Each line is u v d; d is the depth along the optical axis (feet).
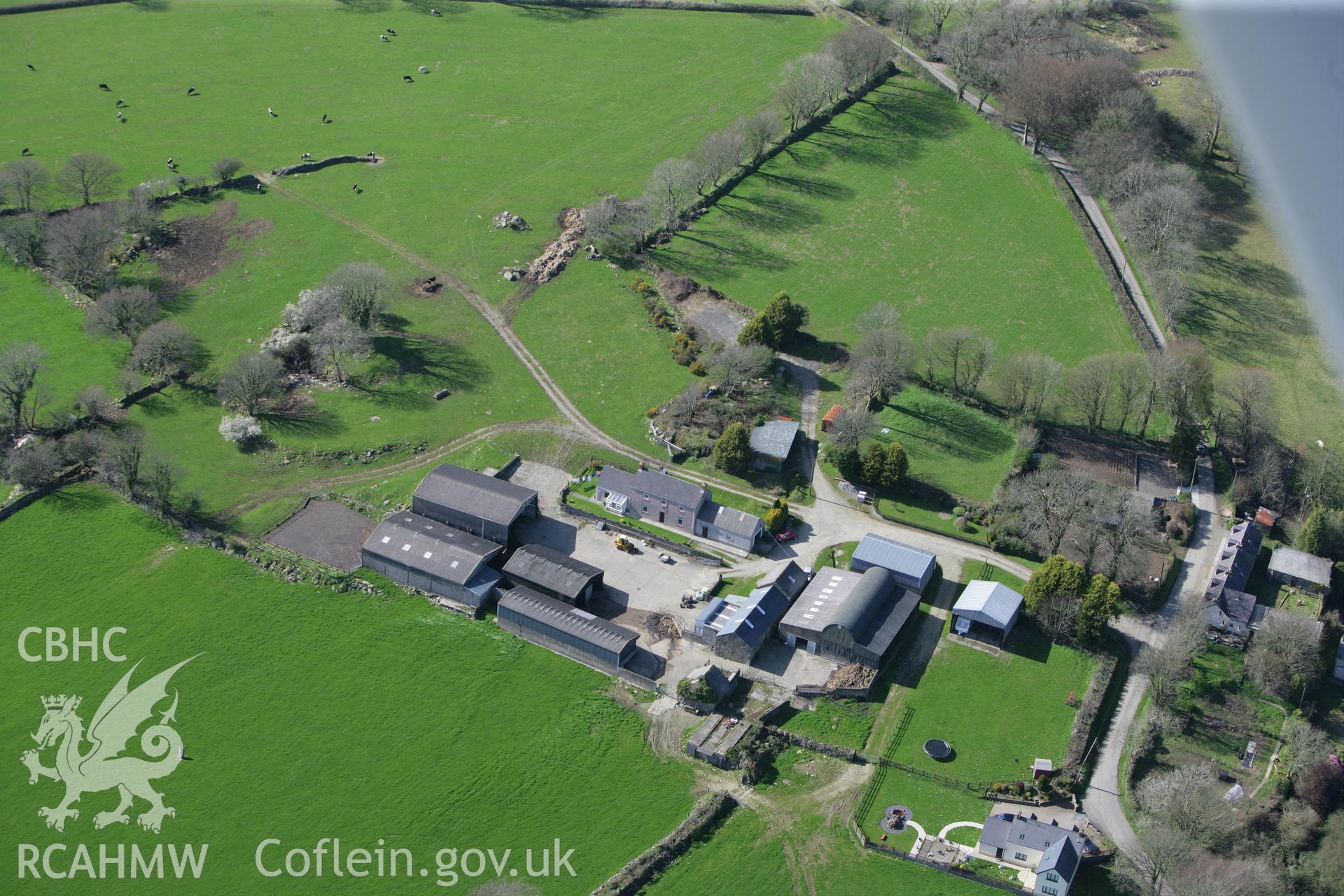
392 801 516.73
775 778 529.86
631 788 524.52
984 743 546.67
